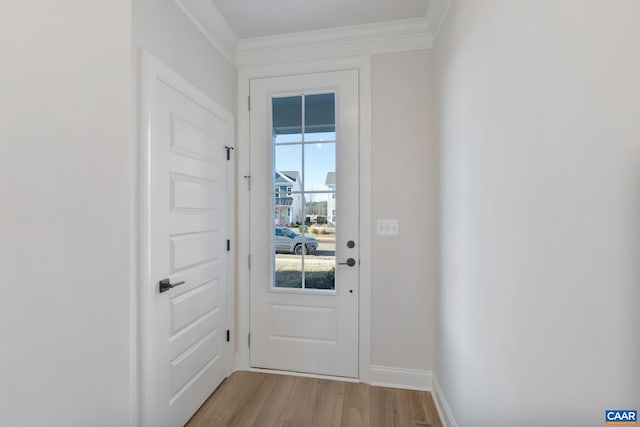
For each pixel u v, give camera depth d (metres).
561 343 0.70
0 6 0.55
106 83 0.78
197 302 1.73
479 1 1.17
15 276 0.57
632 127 0.53
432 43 1.95
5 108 0.55
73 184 0.69
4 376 0.56
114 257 0.81
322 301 2.10
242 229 2.20
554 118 0.72
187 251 1.63
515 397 0.90
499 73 1.00
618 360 0.56
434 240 1.93
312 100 2.15
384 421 1.66
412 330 1.98
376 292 2.03
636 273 0.53
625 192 0.54
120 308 0.83
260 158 2.19
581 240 0.64
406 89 1.99
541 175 0.77
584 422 0.64
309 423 1.64
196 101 1.71
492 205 1.06
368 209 2.03
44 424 0.63
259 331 2.19
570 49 0.66
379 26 1.97
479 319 1.18
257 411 1.74
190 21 1.67
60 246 0.66
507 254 0.95
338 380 2.06
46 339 0.63
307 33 2.06
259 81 2.19
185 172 1.61
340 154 2.08
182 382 1.59
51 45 0.63
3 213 0.55
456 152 1.46
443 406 1.66
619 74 0.55
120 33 0.82
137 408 1.29
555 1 0.71
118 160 0.82
